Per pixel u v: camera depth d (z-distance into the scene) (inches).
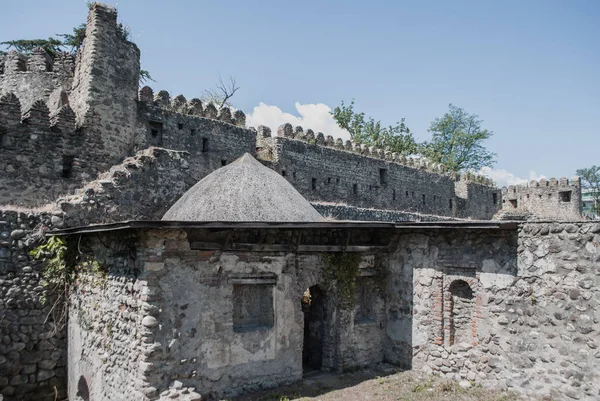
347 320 440.5
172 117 831.1
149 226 297.4
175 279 337.7
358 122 1873.8
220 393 353.7
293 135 1125.1
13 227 423.8
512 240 379.9
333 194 1188.5
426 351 432.5
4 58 826.2
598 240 333.4
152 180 507.5
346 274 439.5
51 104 730.2
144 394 313.7
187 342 339.6
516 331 372.2
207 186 451.2
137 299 331.6
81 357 410.6
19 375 417.7
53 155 571.8
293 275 406.9
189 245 345.4
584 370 332.5
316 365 457.1
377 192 1322.6
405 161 1455.5
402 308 458.0
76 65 689.0
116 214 476.4
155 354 320.2
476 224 379.6
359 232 467.5
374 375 424.8
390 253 474.3
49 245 431.2
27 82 786.2
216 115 928.3
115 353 354.6
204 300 351.6
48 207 482.0
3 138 530.0
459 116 2015.3
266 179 465.1
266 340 383.9
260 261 386.6
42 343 431.2
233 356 363.9
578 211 1803.6
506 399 358.0
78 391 413.4
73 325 430.6
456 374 407.8
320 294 457.4
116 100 654.5
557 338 348.5
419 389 385.1
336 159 1205.7
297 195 480.7
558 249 353.1
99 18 644.1
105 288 379.2
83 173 602.2
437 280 428.5
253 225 334.3
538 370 356.8
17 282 421.4
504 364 377.1
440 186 1556.3
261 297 397.4
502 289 383.2
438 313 425.1
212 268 358.6
